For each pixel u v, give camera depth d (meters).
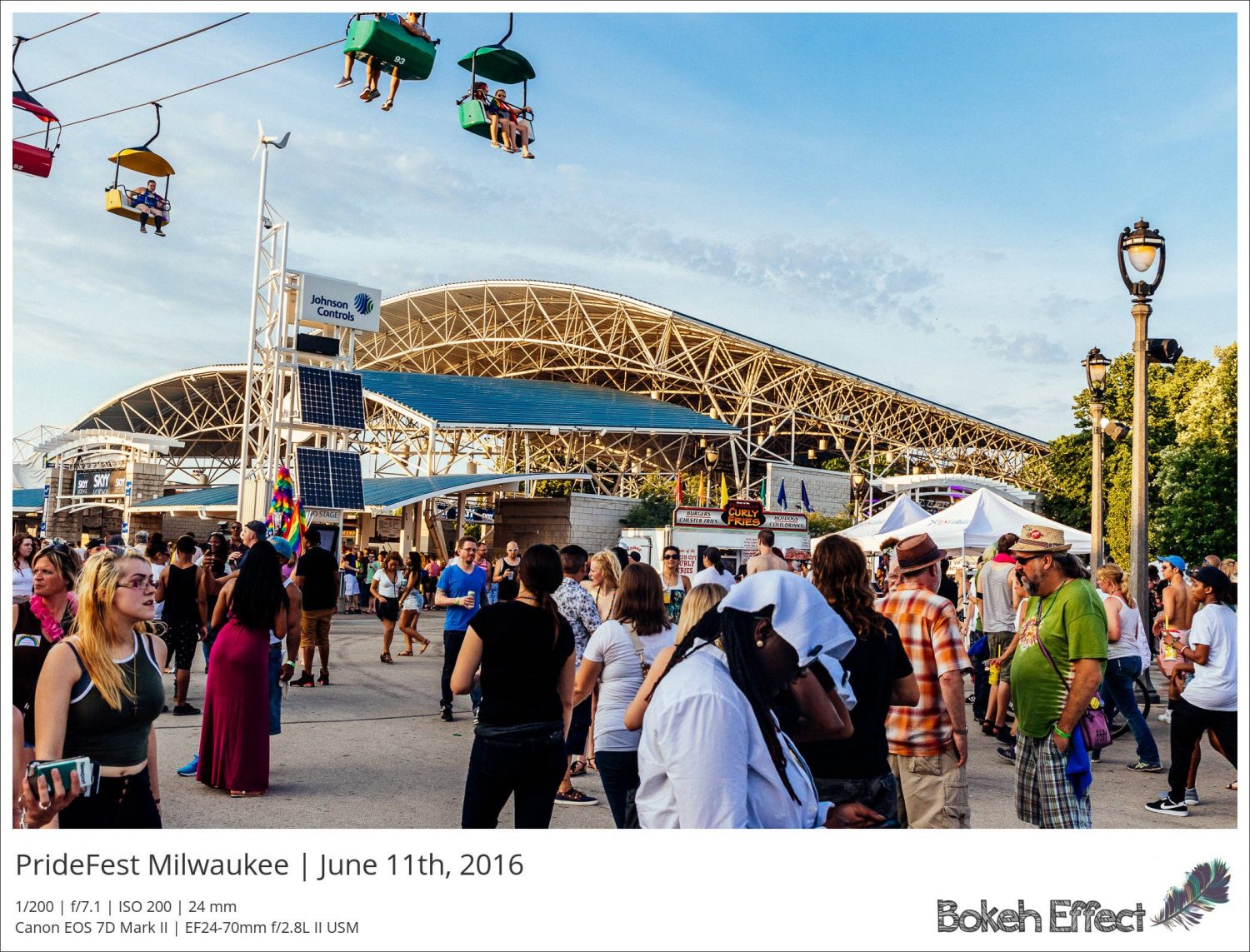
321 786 7.18
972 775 8.26
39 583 5.34
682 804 2.48
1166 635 9.09
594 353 84.25
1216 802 7.46
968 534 15.72
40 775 3.29
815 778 3.91
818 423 86.81
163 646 4.21
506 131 8.71
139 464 47.59
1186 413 43.44
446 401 54.62
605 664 5.47
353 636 21.55
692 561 22.58
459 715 10.79
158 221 11.63
